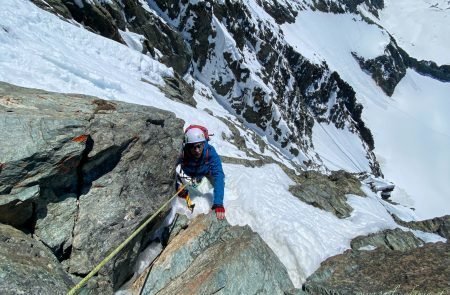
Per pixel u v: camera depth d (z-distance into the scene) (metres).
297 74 88.88
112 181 5.77
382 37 170.38
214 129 19.91
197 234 6.61
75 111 5.80
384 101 159.88
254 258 6.22
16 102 5.52
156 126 6.76
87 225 5.30
